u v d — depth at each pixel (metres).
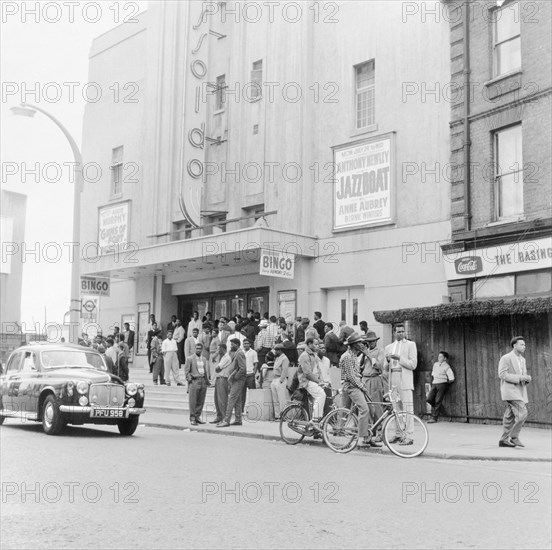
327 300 22.97
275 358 18.66
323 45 24.00
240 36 26.69
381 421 12.43
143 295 29.56
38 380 14.84
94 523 6.46
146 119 30.20
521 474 9.95
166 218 28.55
